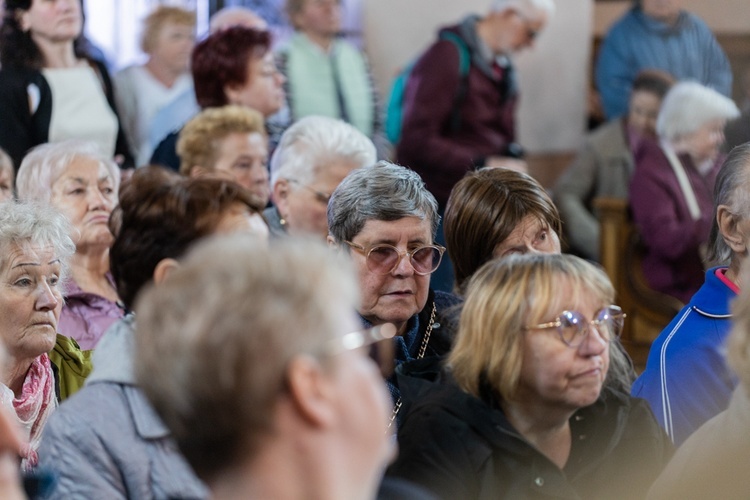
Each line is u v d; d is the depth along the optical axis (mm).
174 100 6414
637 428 2578
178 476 2426
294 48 6730
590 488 2502
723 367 2953
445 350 3092
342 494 1311
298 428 1300
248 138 4672
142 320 1352
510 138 7168
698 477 2273
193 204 2508
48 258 3033
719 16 8469
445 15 8578
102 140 5883
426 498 1792
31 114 5645
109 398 2455
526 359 2361
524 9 6930
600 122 8859
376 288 2969
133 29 7320
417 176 3066
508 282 2381
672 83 7441
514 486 2381
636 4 8188
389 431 2793
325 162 4074
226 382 1278
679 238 6371
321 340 1299
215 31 5484
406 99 6922
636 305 6535
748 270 2199
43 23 5672
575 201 7426
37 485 1893
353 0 8469
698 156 6430
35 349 3018
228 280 1313
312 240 1423
